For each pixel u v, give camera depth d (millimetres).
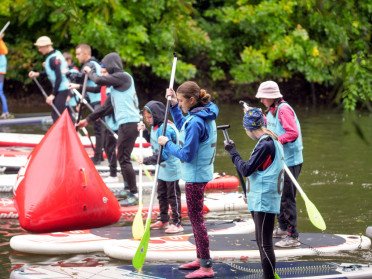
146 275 12594
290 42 38969
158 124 15680
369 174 22016
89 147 25625
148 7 36875
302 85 41094
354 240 15031
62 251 14453
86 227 14836
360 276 12758
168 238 15094
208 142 12477
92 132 30781
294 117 14242
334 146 26750
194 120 12297
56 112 24062
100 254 14492
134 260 12586
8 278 12875
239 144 27016
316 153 25422
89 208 14633
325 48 39000
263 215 11914
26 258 14172
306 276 12633
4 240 15398
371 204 18484
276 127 14281
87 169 14875
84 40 36250
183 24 15078
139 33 36625
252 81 39469
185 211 17922
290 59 39375
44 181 14594
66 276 12492
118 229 15852
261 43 40406
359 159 24328
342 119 33656
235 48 41188
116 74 17797
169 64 37688
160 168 15664
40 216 14359
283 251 14172
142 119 17609
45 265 13648
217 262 13500
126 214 17562
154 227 16016
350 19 11516
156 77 40250
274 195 11898
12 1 30750
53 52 24125
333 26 11938
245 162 11844
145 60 37625
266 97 14281
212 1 41406
